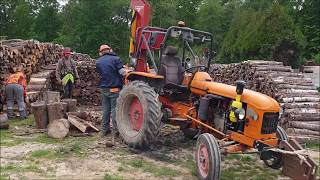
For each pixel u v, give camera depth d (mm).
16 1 51594
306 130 8805
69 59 11578
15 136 7949
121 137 7730
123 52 46625
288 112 9133
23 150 7004
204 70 7758
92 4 45750
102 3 45500
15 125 8930
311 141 8594
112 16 46500
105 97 8141
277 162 6113
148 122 6926
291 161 5520
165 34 7418
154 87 7527
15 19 50812
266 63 12078
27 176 5758
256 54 22547
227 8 49156
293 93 9883
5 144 7328
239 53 24156
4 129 8492
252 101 5914
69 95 11641
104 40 45781
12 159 6500
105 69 8000
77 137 8031
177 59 7527
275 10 21891
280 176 6500
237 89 5945
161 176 6133
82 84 13352
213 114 6660
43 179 5684
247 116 5938
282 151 5516
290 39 20891
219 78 14750
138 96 7148
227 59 26453
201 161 5949
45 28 52031
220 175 5961
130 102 7633
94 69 13523
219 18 47656
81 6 46656
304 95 9859
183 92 7473
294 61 21094
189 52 7691
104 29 45562
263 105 5820
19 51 11148
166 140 8203
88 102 13414
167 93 7609
